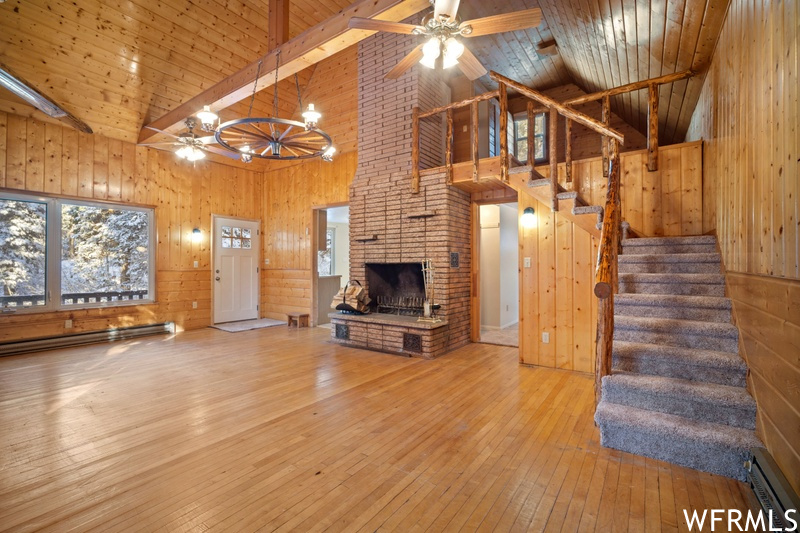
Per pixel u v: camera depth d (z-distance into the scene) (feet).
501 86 14.08
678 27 10.54
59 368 14.21
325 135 11.37
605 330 8.71
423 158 17.67
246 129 11.51
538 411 10.12
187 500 6.28
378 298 19.04
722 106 10.12
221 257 24.18
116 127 19.38
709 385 8.00
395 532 5.55
